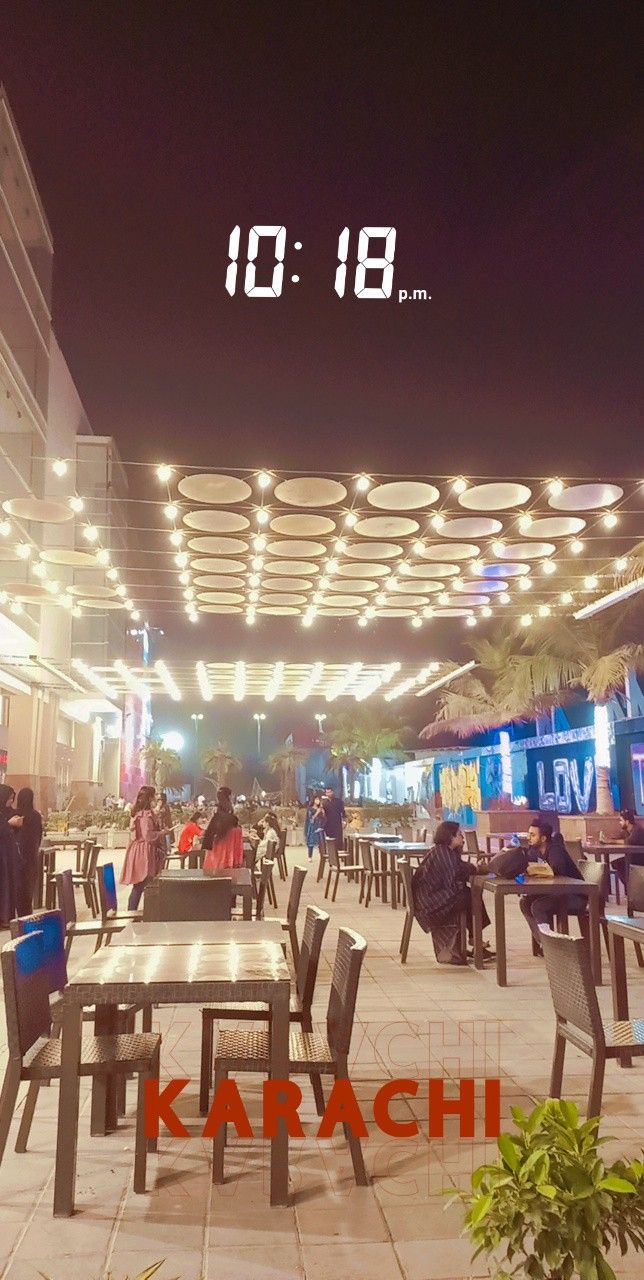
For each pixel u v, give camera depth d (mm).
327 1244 3301
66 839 15867
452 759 42562
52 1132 4477
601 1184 2105
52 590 18344
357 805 37312
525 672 23281
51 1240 3344
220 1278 3068
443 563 16797
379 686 35469
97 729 49500
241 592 19438
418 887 9203
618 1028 4473
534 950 9469
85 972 3883
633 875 8461
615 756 25328
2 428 25062
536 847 9203
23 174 24719
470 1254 3213
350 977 3947
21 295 24062
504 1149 2227
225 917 7898
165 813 20188
